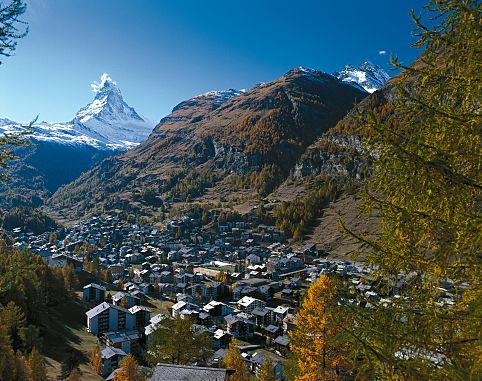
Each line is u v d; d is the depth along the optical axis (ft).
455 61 24.16
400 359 23.00
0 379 131.54
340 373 61.77
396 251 25.29
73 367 194.29
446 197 22.61
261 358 222.69
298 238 578.66
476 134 22.88
